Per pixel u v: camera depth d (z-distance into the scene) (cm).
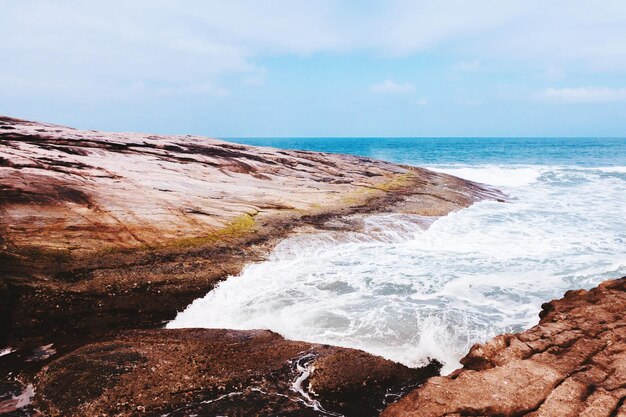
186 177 2002
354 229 1753
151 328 995
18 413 661
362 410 664
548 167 5331
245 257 1388
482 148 11281
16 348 884
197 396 686
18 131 2181
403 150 10588
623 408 503
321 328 953
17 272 1076
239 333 931
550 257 1492
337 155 3603
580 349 646
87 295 1077
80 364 769
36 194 1328
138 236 1330
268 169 2588
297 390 707
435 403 533
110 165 1855
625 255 1501
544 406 518
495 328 948
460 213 2275
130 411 648
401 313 1026
